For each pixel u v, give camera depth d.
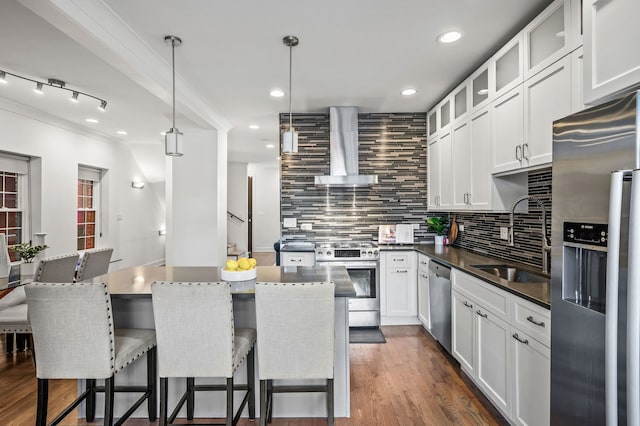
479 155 2.84
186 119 4.16
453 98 3.38
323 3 2.02
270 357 1.83
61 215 4.71
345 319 2.23
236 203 9.05
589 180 1.21
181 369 1.81
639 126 1.01
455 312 2.81
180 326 1.79
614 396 1.05
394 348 3.30
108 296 1.76
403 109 4.21
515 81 2.30
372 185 4.35
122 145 6.29
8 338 3.19
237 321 2.26
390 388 2.57
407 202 4.36
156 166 7.02
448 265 2.94
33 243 4.30
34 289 1.71
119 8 2.04
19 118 4.01
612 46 1.32
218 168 4.31
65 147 4.78
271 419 2.19
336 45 2.53
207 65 2.85
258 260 8.66
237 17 2.15
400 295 3.88
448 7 2.07
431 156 4.13
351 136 4.04
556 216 1.39
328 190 4.34
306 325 1.80
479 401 2.38
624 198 1.04
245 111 4.15
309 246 4.09
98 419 2.22
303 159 4.31
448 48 2.60
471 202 3.00
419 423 2.14
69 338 1.75
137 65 2.45
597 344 1.19
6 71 2.98
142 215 7.13
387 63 2.85
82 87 3.36
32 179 4.33
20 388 2.57
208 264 4.26
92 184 5.75
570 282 1.35
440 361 3.02
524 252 2.78
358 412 2.27
